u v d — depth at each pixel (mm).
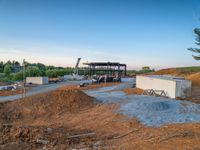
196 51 39750
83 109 19016
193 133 10484
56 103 19625
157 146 8625
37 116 17547
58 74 78062
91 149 8578
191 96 23188
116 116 15500
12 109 18766
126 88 33750
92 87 38219
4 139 9328
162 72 62969
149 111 16344
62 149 8719
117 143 9477
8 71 79562
